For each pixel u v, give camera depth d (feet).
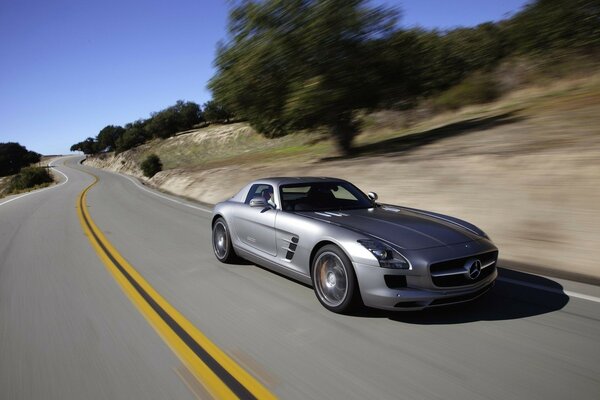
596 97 49.90
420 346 11.37
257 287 17.04
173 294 16.63
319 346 11.62
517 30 57.77
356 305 13.52
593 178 23.63
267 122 59.62
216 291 16.76
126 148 301.43
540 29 54.19
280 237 16.61
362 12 50.78
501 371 9.95
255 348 11.65
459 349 11.12
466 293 12.94
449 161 35.68
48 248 27.40
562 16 51.19
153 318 14.16
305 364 10.66
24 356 11.75
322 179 19.13
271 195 18.12
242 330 12.90
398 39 54.49
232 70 54.60
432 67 66.90
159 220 38.93
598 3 48.37
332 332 12.48
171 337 12.57
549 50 57.21
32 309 15.60
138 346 12.05
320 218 15.53
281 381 9.90
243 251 19.35
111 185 110.22
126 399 9.41
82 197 72.18
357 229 14.10
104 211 48.47
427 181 32.37
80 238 30.76
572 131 35.86
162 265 21.48
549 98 60.44
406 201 30.19
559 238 20.03
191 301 15.71
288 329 12.85
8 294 17.66
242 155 118.83
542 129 40.37
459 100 80.59
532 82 74.33
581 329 12.16
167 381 10.09
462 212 25.67
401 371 10.12
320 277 14.53
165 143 238.68
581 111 44.09
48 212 50.47
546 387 9.23
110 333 13.05
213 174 71.46
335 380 9.85
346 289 13.41
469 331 12.21
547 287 15.84
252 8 52.16
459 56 88.94
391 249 12.85
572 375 9.70
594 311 13.48
